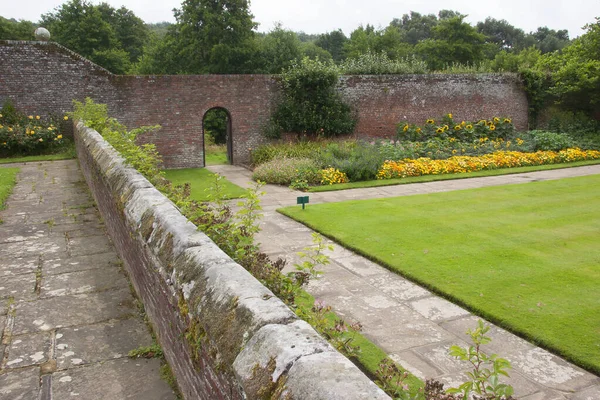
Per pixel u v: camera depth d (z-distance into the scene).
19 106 14.46
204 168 16.31
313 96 17.72
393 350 4.32
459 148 16.81
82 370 3.23
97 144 7.57
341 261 6.70
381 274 6.19
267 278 2.99
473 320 4.92
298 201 9.70
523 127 21.14
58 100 14.77
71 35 35.81
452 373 3.95
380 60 20.45
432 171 14.32
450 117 19.27
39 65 14.46
